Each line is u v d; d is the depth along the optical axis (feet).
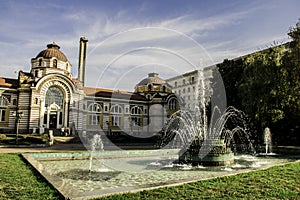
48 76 135.74
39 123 131.34
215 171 38.78
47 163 47.01
